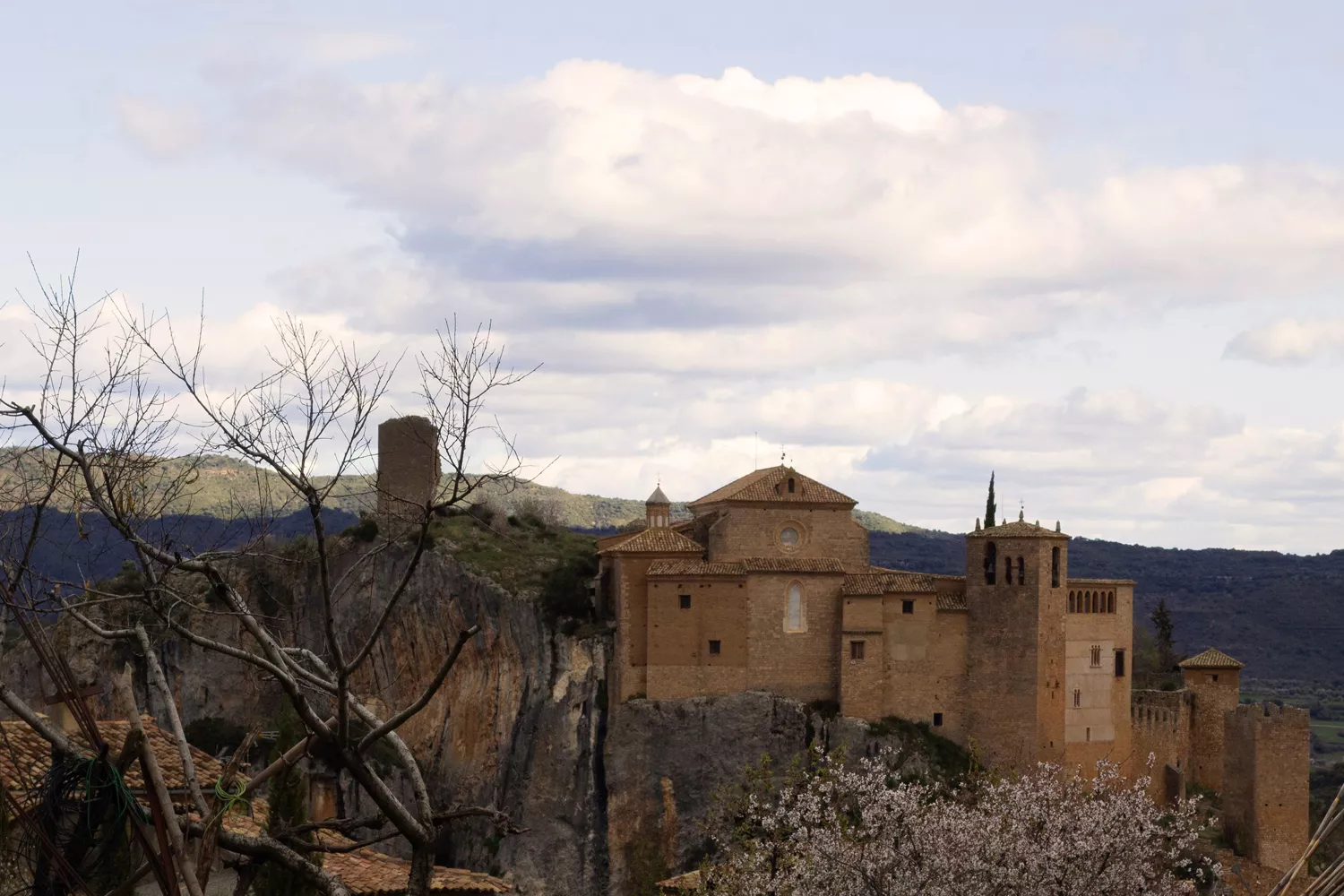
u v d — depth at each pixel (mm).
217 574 28812
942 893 57812
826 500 135625
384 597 147625
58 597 27438
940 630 128625
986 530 129125
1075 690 128375
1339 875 23156
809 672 130000
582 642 139000
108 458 30953
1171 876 66062
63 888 27312
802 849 62594
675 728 129875
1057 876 59500
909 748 125250
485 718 141750
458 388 38438
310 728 29234
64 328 37500
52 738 27188
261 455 28344
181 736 28281
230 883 42031
